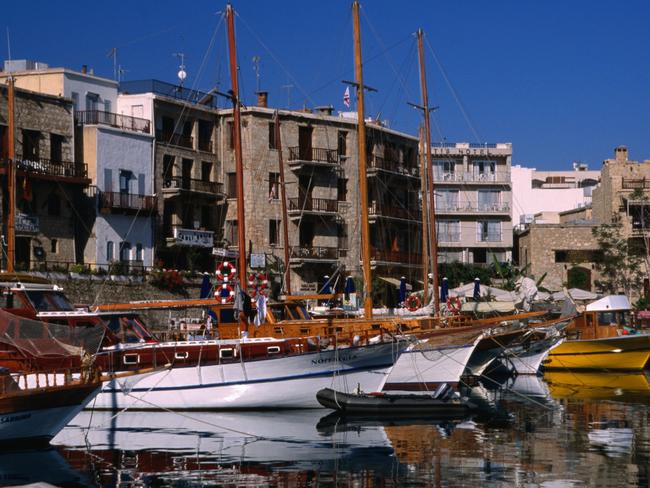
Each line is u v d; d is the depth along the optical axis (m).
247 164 77.12
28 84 68.81
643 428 34.28
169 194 72.88
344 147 83.56
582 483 25.31
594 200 107.88
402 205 91.19
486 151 107.94
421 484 25.25
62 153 65.44
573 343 57.59
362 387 39.34
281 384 38.06
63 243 64.94
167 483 25.48
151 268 68.75
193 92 77.06
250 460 28.41
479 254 107.62
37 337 33.44
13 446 29.62
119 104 72.75
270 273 69.62
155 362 38.22
